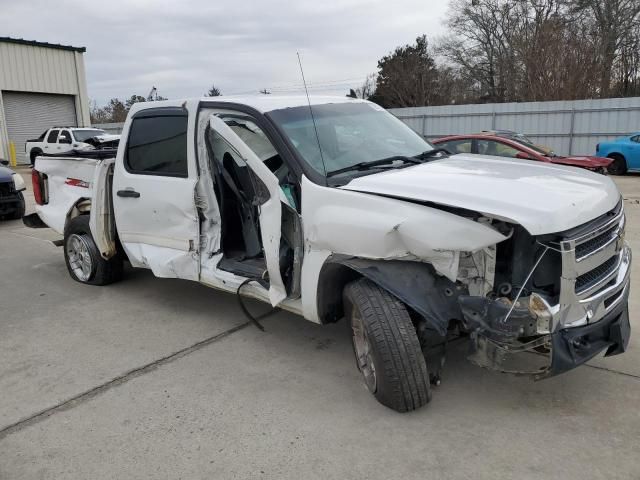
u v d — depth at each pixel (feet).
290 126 13.38
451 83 158.92
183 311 17.65
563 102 69.31
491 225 9.96
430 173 11.97
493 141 38.27
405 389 10.66
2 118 87.20
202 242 15.39
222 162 15.12
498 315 9.75
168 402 12.01
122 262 20.45
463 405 11.35
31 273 22.77
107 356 14.49
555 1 116.16
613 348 11.02
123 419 11.41
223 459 9.95
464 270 10.51
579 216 9.87
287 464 9.71
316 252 11.98
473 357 10.36
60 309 18.25
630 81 111.65
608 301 10.85
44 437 10.88
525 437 10.20
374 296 10.73
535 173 12.03
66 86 94.43
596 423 10.56
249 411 11.51
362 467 9.54
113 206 17.99
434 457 9.72
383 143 14.40
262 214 12.83
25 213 37.17
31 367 13.99
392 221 10.40
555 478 9.05
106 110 167.12
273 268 12.72
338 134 13.93
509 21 127.13
